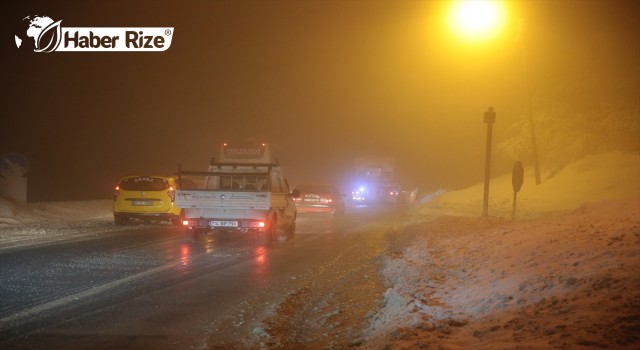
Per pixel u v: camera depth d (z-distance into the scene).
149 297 9.77
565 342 5.75
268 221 17.34
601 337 5.79
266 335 7.64
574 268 9.02
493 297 8.28
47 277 11.23
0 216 21.36
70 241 16.75
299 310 9.11
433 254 14.10
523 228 16.41
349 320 8.47
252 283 11.23
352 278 11.86
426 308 8.15
